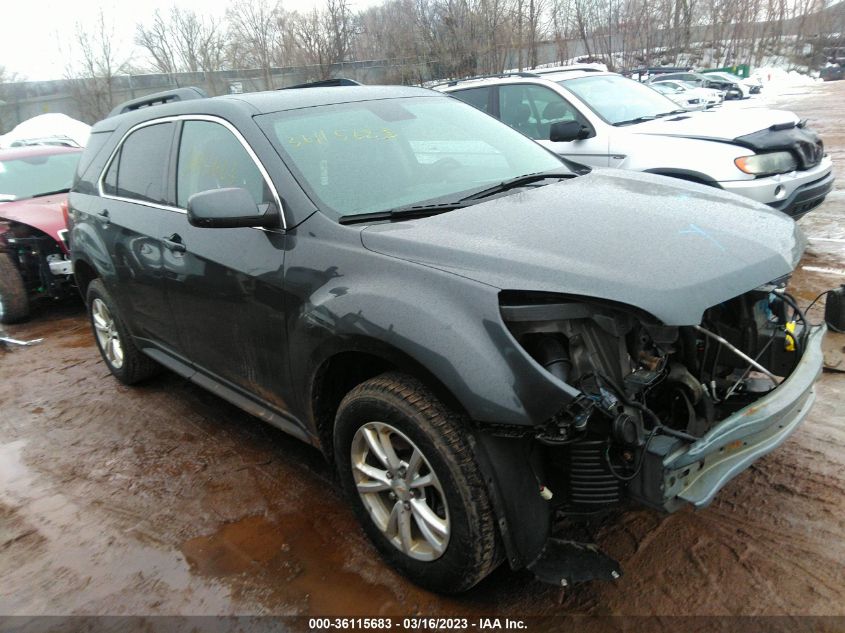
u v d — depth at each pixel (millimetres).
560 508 2467
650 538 2893
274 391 3250
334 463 3141
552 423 2217
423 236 2664
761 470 3287
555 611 2572
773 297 3082
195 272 3467
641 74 30828
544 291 2303
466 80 8094
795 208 5871
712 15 44562
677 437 2283
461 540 2412
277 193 3053
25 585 2984
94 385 5207
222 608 2744
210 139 3537
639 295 2250
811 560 2689
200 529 3264
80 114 29922
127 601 2832
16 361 5977
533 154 3826
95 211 4562
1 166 7891
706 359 2814
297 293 2877
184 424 4383
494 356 2258
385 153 3371
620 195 3078
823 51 52844
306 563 2959
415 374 2416
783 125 5926
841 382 4055
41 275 6926
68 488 3734
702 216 2820
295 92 3758
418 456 2535
